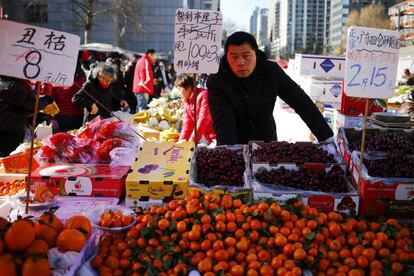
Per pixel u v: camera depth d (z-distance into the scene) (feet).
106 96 21.27
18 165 10.74
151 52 36.81
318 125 11.09
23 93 14.62
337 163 8.82
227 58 10.89
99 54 92.73
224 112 11.14
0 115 14.61
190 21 9.50
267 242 6.56
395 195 7.86
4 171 10.84
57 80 7.91
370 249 6.46
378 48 8.00
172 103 26.40
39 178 8.97
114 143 10.44
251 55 10.52
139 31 142.92
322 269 6.27
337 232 6.79
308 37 268.00
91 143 10.44
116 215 7.41
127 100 41.93
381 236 6.71
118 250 6.62
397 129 9.94
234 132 10.88
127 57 102.83
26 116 15.53
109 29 153.79
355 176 8.40
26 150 11.20
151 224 6.88
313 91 20.02
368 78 8.04
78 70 22.77
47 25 150.61
